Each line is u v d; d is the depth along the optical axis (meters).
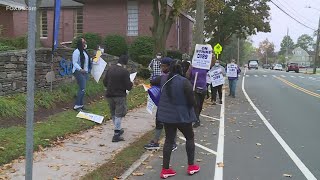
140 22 29.47
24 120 9.74
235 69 19.92
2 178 6.20
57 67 13.07
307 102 17.83
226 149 8.74
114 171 6.82
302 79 38.53
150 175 6.89
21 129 8.81
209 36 53.75
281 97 20.12
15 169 6.66
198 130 10.91
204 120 12.59
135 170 7.14
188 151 6.91
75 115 10.90
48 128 9.17
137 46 26.66
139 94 16.36
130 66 20.91
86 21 30.39
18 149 7.51
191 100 6.61
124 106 9.05
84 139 8.98
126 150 8.20
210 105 16.42
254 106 16.28
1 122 9.16
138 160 7.69
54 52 12.85
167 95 6.67
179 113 6.59
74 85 13.59
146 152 8.27
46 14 31.39
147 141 9.05
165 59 7.02
